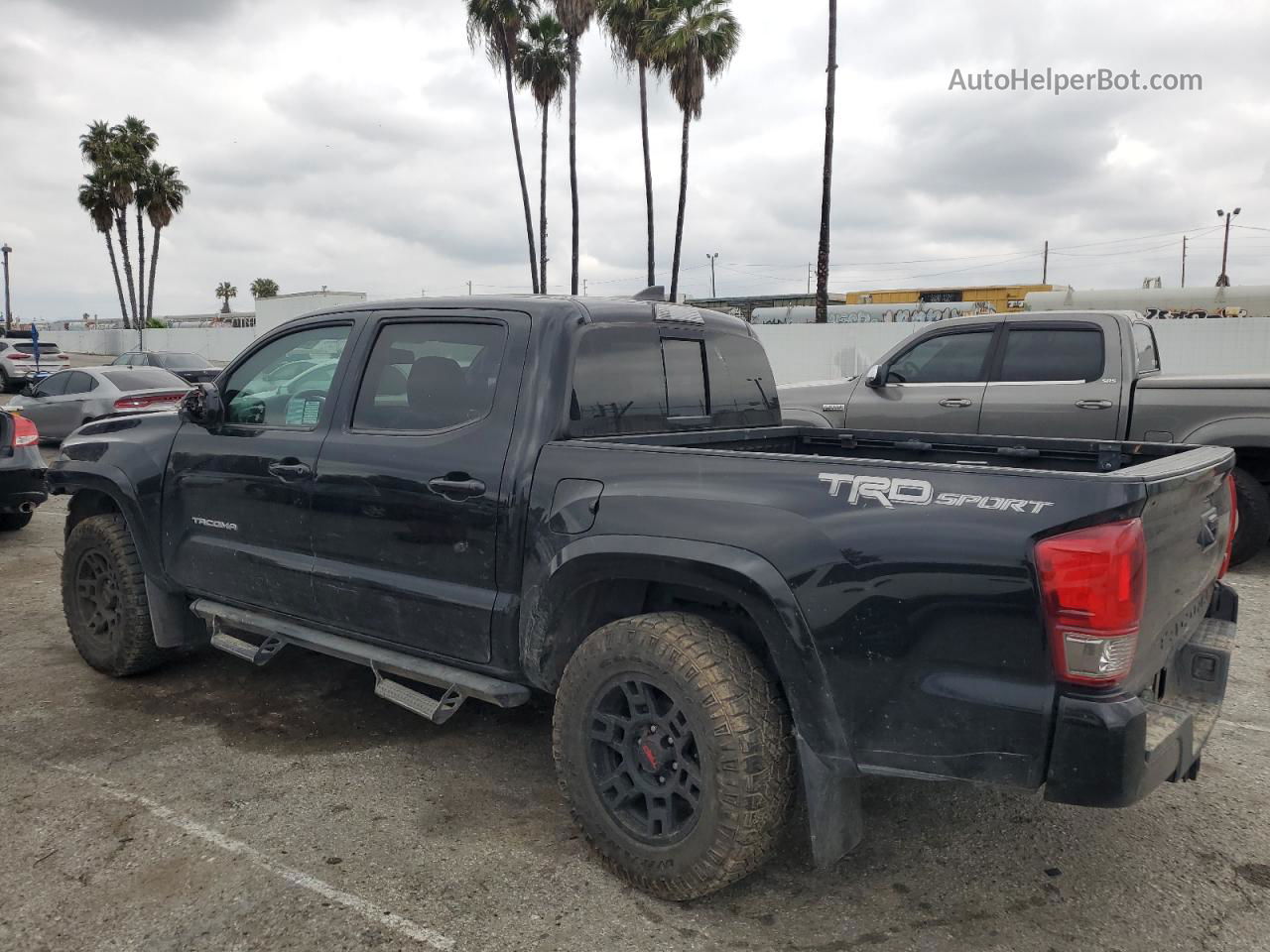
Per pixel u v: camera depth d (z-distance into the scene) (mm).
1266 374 6609
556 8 30422
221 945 2504
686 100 29375
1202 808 3301
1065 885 2818
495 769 3609
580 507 2887
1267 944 2527
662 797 2693
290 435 3754
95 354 54125
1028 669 2217
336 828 3131
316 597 3633
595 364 3242
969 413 7105
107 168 50656
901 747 2383
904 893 2764
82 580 4629
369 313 3676
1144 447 3338
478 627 3131
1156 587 2326
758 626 2551
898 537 2359
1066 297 32281
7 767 3604
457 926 2590
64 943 2510
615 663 2732
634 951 2484
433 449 3268
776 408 4324
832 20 22516
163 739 3869
